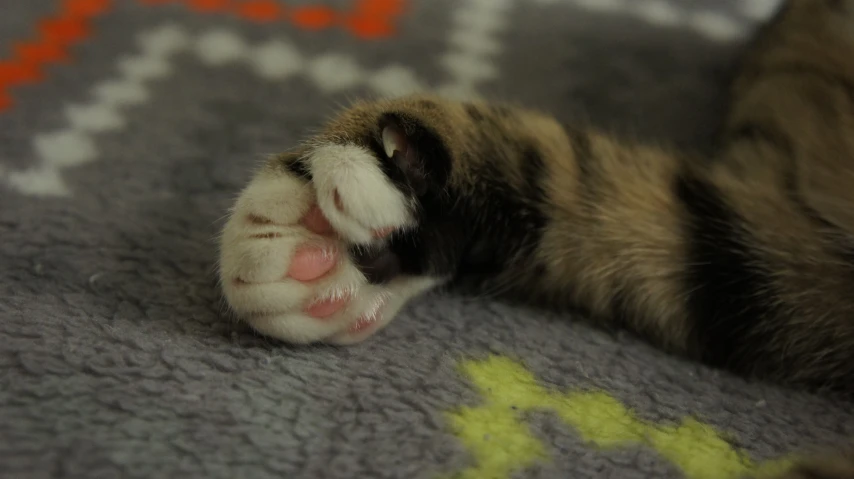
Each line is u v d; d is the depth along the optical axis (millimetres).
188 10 526
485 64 503
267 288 376
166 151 453
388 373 381
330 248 379
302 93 484
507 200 398
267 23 524
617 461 369
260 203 380
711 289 396
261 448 360
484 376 385
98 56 490
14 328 380
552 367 391
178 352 379
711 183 401
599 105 485
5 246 406
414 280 394
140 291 398
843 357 395
